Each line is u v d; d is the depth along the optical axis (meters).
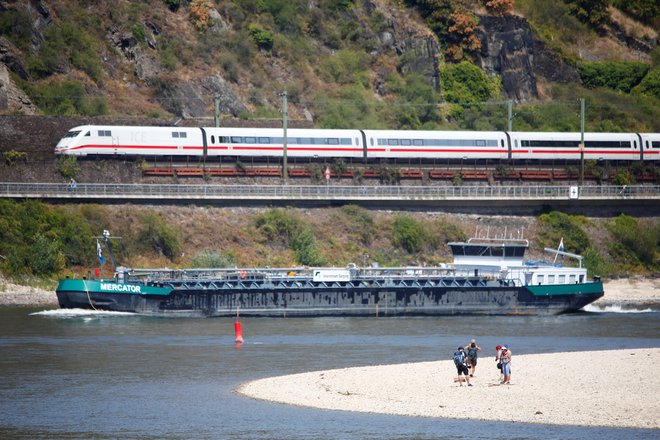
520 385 167.38
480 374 177.62
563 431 139.88
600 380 170.88
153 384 171.50
